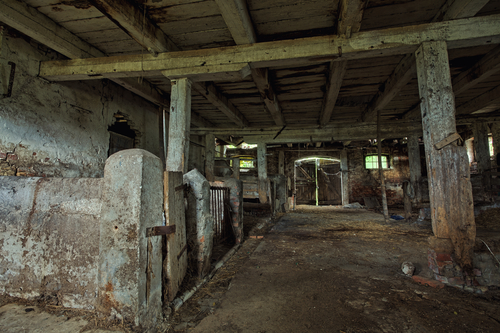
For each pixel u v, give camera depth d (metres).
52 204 2.17
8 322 1.88
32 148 3.60
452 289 2.54
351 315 2.06
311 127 8.18
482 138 7.11
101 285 1.87
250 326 1.92
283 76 4.82
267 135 8.41
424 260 3.36
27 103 3.54
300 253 3.86
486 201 6.60
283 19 3.20
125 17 2.78
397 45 3.06
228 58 3.53
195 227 2.81
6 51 3.28
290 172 13.15
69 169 4.18
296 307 2.20
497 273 2.59
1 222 2.26
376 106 5.81
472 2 2.64
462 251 2.66
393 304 2.25
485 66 3.97
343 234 5.31
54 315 1.97
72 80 4.27
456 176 2.74
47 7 3.04
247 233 5.39
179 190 2.49
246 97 5.98
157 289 2.00
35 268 2.16
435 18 3.14
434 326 1.90
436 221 2.79
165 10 3.05
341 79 4.34
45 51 3.85
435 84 2.91
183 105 3.76
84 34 3.60
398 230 5.68
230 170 11.28
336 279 2.82
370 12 3.06
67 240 2.10
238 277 2.89
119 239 1.84
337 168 13.83
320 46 3.27
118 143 5.56
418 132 7.46
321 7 2.98
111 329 1.78
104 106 4.99
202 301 2.34
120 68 3.74
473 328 1.88
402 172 12.12
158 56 3.71
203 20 3.25
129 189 1.86
